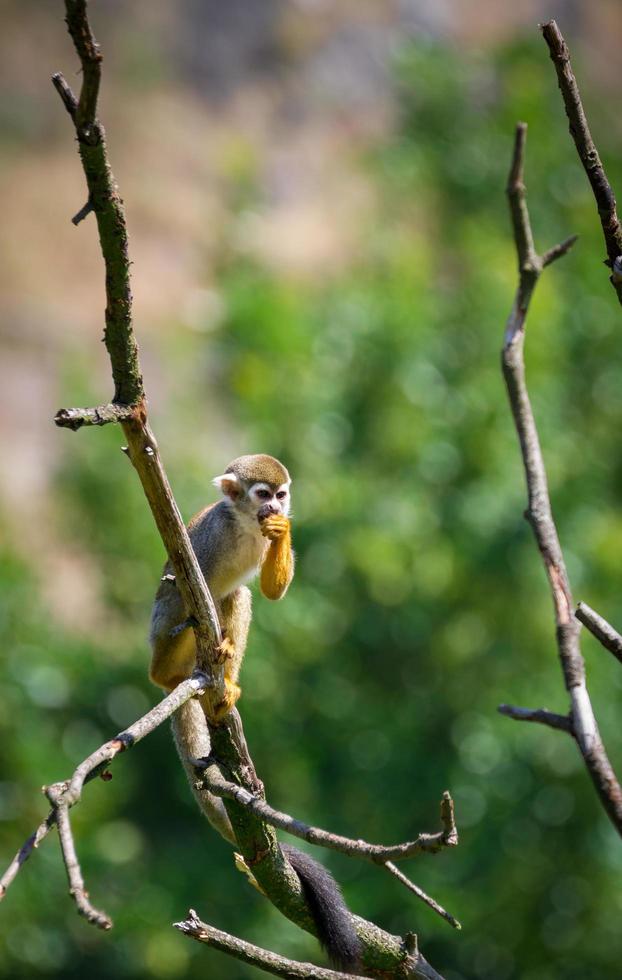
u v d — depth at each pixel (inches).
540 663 612.4
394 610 626.2
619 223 189.8
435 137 728.3
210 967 609.3
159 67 1237.1
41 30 1248.8
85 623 735.7
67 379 728.3
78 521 677.3
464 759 614.5
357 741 630.5
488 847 603.8
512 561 605.3
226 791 205.8
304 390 634.2
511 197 243.6
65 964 613.9
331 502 612.1
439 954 630.5
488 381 630.5
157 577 657.0
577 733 172.6
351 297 661.3
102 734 647.8
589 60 1309.1
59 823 164.9
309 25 1275.8
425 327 649.0
